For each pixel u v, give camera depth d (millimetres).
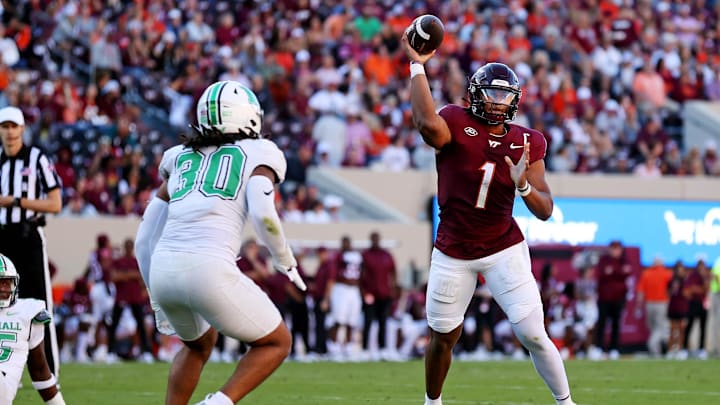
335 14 82188
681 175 73250
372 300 55344
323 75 73500
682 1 91188
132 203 62406
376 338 59375
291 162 68250
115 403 30375
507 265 22531
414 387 36406
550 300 60812
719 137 76375
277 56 75875
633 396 33281
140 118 69188
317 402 31031
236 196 18672
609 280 58625
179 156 19484
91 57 70188
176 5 77875
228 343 56188
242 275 18656
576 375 42750
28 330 21953
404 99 75625
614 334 59375
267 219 18250
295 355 55781
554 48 83938
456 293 22766
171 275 18375
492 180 22375
